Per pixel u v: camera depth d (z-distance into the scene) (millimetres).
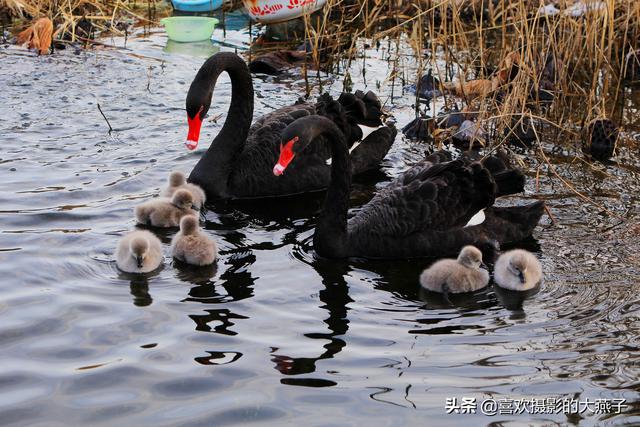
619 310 6504
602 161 9594
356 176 9375
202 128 10430
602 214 8250
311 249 7715
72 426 5055
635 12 11852
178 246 7281
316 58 12008
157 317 6352
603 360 5824
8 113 10516
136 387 5457
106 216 8109
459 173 7797
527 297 6801
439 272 6930
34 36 12836
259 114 10703
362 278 7176
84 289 6754
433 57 11031
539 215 7902
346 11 14492
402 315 6520
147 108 10906
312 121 7387
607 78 10781
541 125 10578
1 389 5391
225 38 13688
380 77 12156
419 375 5652
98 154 9539
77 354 5816
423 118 10547
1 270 6953
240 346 5980
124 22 14305
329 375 5637
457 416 5203
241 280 7035
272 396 5395
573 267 7238
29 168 9055
